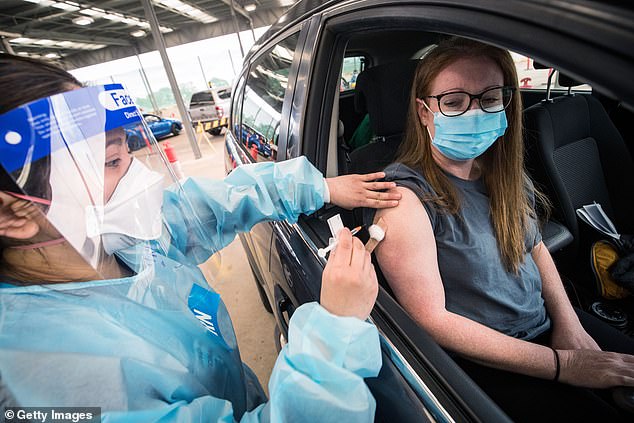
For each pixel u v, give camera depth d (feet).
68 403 0.96
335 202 2.64
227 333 1.96
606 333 2.91
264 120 4.22
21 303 1.05
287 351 1.40
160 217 1.67
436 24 1.48
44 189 1.09
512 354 2.18
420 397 1.50
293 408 1.25
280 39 3.94
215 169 18.26
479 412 1.37
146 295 1.41
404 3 1.70
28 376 0.93
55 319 1.05
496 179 2.64
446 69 2.28
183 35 43.29
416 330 1.79
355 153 4.58
